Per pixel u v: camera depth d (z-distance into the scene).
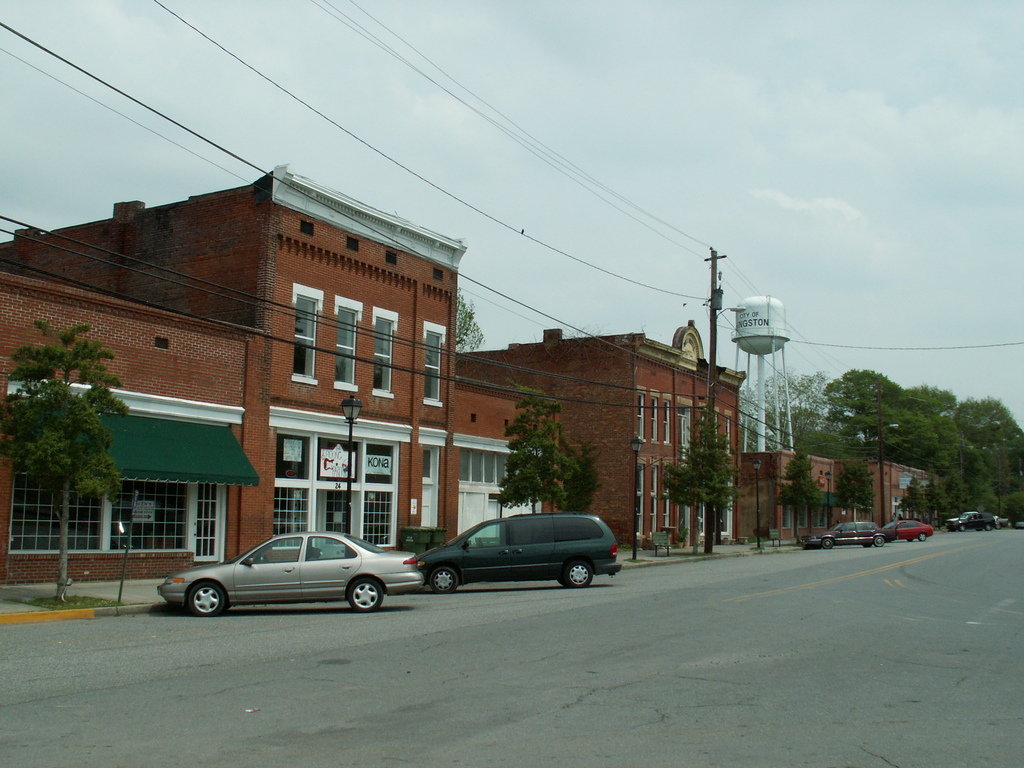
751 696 9.92
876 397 118.81
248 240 26.83
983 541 61.72
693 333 54.47
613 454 47.53
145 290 28.50
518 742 7.89
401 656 12.42
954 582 26.39
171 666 11.65
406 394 31.33
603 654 12.63
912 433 117.31
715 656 12.55
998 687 10.60
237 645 13.47
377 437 29.94
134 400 22.67
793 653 12.90
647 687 10.35
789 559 40.16
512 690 10.12
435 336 33.03
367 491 29.77
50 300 21.17
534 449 32.72
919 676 11.25
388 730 8.30
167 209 28.50
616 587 24.16
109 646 13.38
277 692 9.98
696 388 54.91
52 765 7.16
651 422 49.53
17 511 20.70
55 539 21.52
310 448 27.78
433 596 22.30
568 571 24.19
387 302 30.70
